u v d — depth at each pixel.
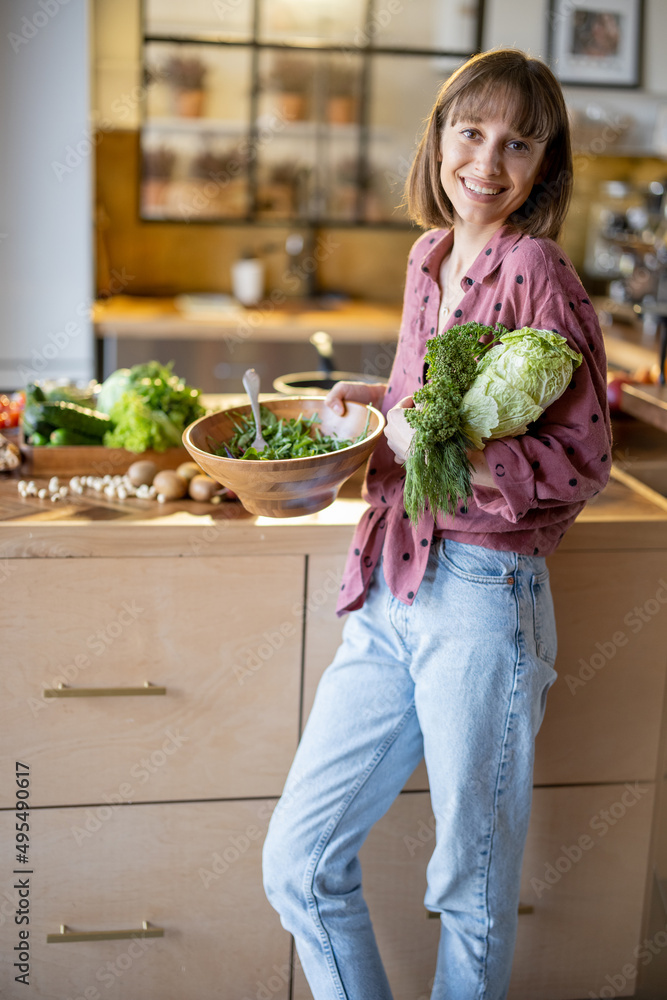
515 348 1.18
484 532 1.31
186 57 3.96
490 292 1.29
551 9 3.89
